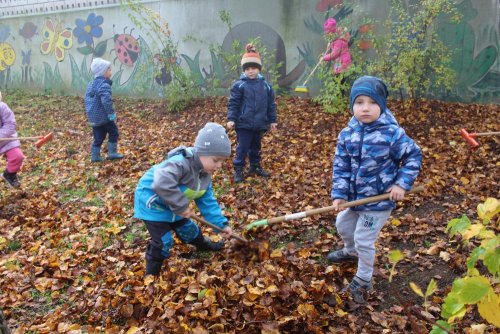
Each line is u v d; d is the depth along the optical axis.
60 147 8.70
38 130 10.18
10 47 14.38
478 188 5.46
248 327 3.19
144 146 8.24
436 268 3.90
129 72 12.30
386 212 3.44
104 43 12.56
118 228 4.86
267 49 10.32
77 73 13.34
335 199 3.57
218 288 3.53
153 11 11.57
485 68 8.62
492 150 6.67
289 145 7.55
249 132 6.00
